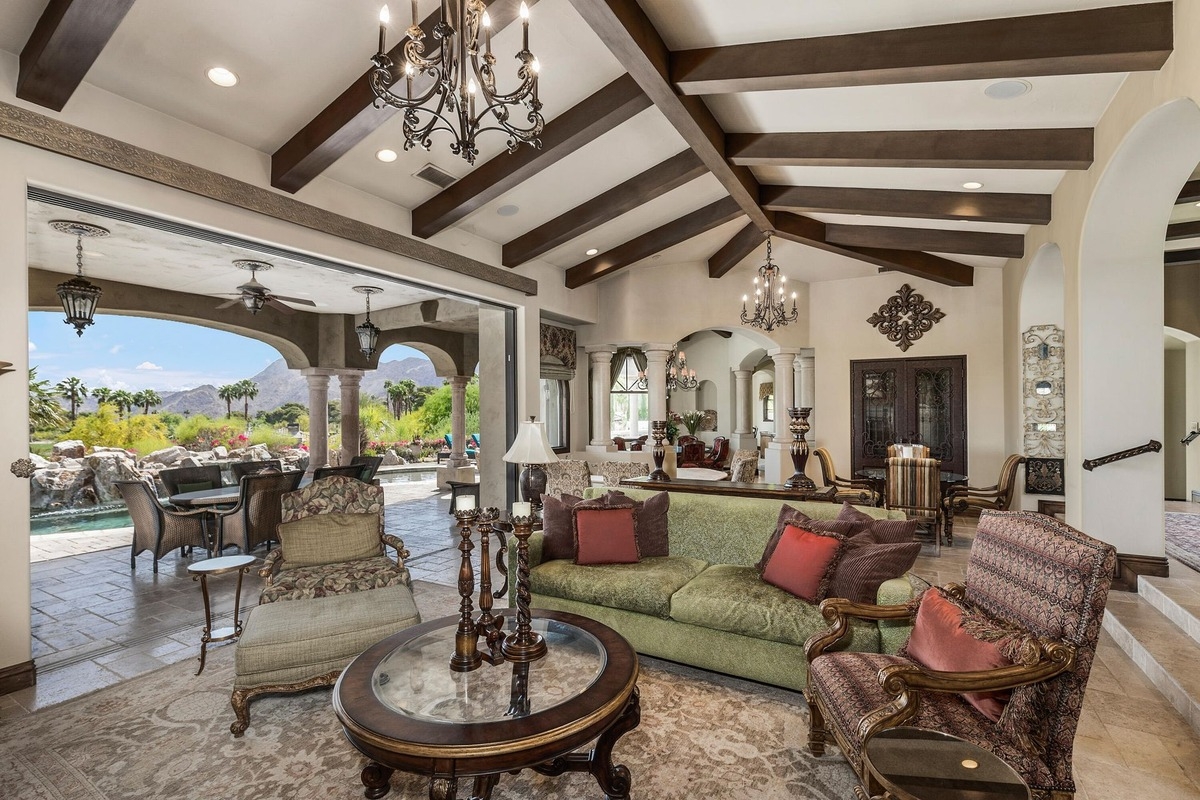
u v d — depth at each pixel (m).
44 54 2.58
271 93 3.35
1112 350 3.81
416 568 5.01
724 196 5.93
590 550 3.44
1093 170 3.63
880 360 7.94
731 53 3.18
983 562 2.17
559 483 5.45
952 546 5.62
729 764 2.20
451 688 1.94
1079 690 1.67
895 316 7.83
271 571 3.17
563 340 7.79
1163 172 3.36
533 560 3.52
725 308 7.99
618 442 8.36
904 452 6.27
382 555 3.57
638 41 2.93
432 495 9.66
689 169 4.78
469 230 5.66
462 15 1.90
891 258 6.71
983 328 7.27
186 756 2.28
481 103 3.75
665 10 2.96
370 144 4.00
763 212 5.48
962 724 1.74
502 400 6.77
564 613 2.56
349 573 3.19
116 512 7.98
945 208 4.91
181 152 3.43
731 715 2.56
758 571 3.24
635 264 7.55
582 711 1.73
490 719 1.71
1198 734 2.37
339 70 3.27
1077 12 2.68
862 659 2.13
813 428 8.50
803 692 2.62
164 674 3.00
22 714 2.59
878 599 2.59
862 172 4.79
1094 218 3.73
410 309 8.30
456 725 1.66
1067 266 4.25
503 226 5.70
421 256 5.10
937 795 1.23
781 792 2.04
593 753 1.99
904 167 4.15
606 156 4.79
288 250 4.18
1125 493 3.82
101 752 2.30
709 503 3.70
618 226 6.25
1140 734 2.39
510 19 2.72
